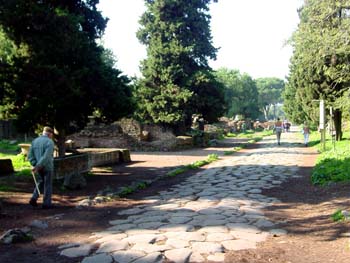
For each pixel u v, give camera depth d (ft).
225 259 17.37
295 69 93.81
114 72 45.91
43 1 41.91
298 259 17.35
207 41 107.24
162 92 100.89
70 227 23.75
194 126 123.75
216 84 105.29
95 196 33.55
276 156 68.54
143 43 107.76
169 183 41.42
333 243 19.44
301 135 157.07
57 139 45.88
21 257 18.43
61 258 18.17
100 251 18.83
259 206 28.55
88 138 88.53
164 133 93.61
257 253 18.13
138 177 45.75
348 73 60.95
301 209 27.58
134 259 17.51
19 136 103.04
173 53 102.47
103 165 58.65
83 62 41.91
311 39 52.06
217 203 29.63
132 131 90.89
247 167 53.01
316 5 52.54
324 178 38.42
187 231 21.79
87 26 47.37
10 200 31.53
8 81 38.88
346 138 96.58
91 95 42.63
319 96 83.61
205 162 60.80
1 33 40.32
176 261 17.15
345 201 28.37
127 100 46.06
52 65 38.83
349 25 49.49
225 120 201.26
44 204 28.96
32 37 39.09
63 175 38.83
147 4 107.14
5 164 46.06
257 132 205.36
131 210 28.19
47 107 40.29
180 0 104.37
